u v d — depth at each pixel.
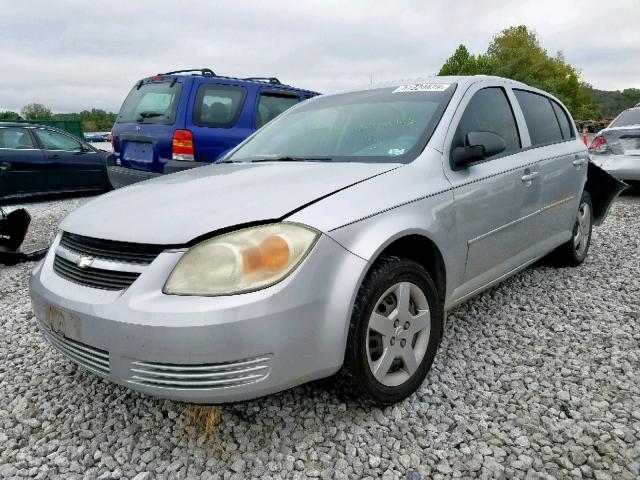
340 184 2.32
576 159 4.09
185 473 2.06
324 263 2.04
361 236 2.17
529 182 3.34
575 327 3.27
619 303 3.65
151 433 2.31
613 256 4.85
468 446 2.15
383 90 3.41
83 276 2.15
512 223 3.20
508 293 3.87
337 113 3.31
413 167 2.60
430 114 2.95
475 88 3.23
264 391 1.97
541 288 3.97
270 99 6.84
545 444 2.14
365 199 2.28
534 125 3.76
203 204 2.19
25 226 5.11
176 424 2.37
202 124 6.20
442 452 2.12
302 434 2.25
